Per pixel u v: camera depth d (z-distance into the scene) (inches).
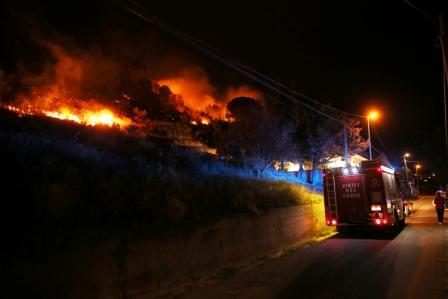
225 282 350.3
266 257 480.7
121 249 272.2
